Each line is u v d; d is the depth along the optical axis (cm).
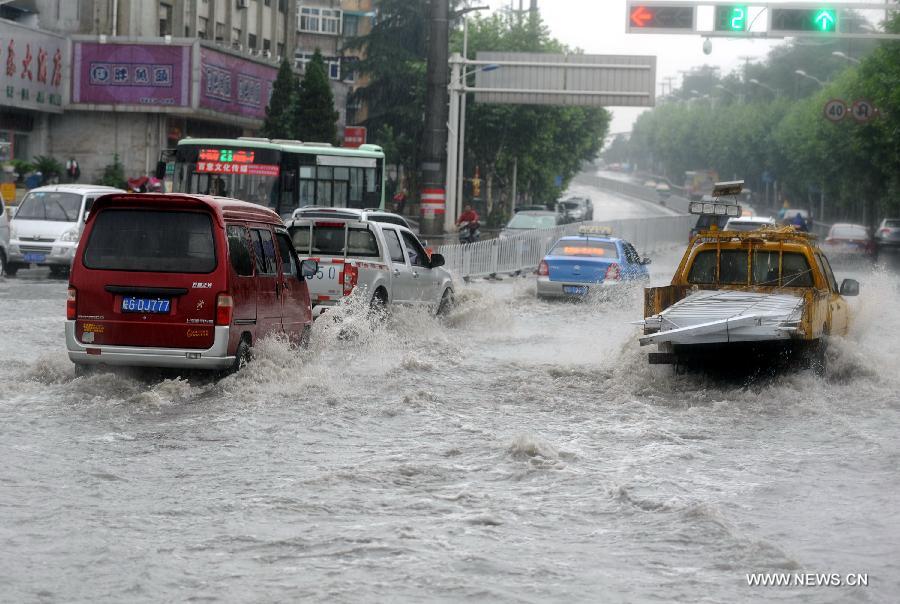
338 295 2478
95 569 883
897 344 2425
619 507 1096
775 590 859
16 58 6119
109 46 6688
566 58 6550
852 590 861
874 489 1195
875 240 8000
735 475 1256
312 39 11481
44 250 4066
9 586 840
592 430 1515
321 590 840
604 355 2292
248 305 1820
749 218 5700
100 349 1733
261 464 1262
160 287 1731
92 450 1314
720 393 1847
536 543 973
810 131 12381
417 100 9412
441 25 4878
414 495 1134
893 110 8212
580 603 824
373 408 1642
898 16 7881
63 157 6800
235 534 983
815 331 1911
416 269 2788
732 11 4419
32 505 1069
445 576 878
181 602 812
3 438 1364
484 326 2936
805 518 1075
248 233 1864
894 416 1667
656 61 6494
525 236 5462
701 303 1978
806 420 1627
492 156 9600
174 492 1129
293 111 7488
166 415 1546
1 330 2450
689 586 866
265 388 1741
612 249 3741
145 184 5459
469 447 1373
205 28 7881
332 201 4734
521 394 1812
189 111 6756
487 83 6575
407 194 9575
